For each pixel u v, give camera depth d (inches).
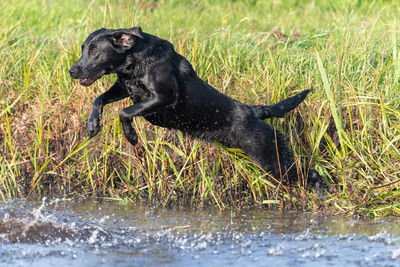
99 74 307.6
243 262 242.7
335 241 273.9
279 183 336.5
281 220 315.9
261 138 329.1
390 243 269.0
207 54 447.2
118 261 242.8
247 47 474.3
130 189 367.2
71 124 408.5
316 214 330.3
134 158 367.2
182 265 238.4
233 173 357.4
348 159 346.9
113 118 386.0
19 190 376.2
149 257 248.8
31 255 249.8
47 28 589.0
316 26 582.2
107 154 384.2
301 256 251.0
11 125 414.6
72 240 271.6
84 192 380.2
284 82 396.8
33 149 395.2
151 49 309.1
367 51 436.8
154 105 308.0
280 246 265.0
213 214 331.6
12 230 275.3
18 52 472.1
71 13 669.3
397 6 682.8
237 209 344.5
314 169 347.3
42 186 385.1
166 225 305.0
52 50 491.8
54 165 381.4
